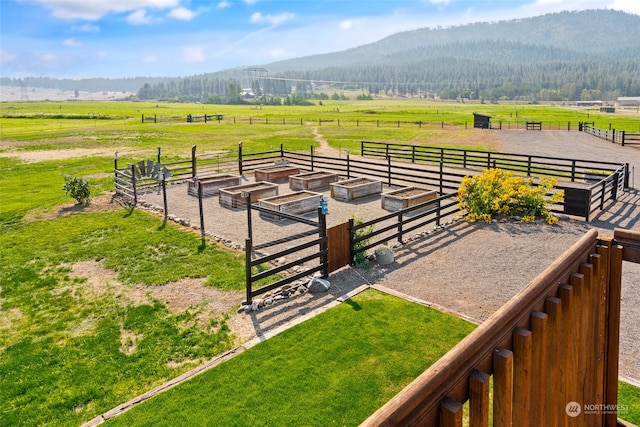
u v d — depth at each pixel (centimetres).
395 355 651
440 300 842
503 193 1382
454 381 185
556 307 242
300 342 695
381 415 156
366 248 1035
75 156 3089
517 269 986
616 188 1577
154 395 586
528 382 220
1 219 1555
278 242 877
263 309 830
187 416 539
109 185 2108
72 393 608
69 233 1366
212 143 3797
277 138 4188
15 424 551
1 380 645
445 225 1338
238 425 521
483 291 877
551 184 1406
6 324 819
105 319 823
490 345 204
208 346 713
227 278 983
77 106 16362
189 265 1070
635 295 831
